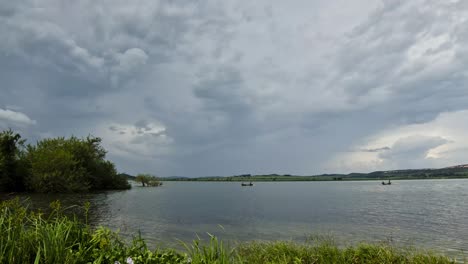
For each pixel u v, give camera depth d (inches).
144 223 878.4
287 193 3216.0
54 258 166.2
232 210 1379.2
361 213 1255.5
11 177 2086.6
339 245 565.6
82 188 2341.3
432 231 797.9
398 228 850.1
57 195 1909.4
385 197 2329.0
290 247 389.1
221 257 192.5
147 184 4645.7
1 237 162.2
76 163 2343.8
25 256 160.7
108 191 2684.5
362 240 639.8
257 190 4143.7
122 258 184.1
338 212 1301.7
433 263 342.6
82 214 983.0
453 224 933.8
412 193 2842.0
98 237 200.7
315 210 1390.3
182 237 679.1
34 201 1380.4
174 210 1322.6
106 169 3021.7
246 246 436.8
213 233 746.8
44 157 2103.8
